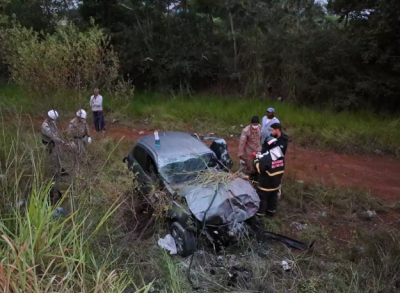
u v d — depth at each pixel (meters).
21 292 2.90
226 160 6.49
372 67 12.21
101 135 8.68
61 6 18.17
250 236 5.18
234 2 15.75
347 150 9.59
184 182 5.56
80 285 3.24
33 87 5.95
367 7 11.81
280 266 4.72
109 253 4.30
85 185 5.37
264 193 5.73
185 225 4.85
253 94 15.02
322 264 4.85
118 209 5.40
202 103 13.66
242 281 4.39
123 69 16.55
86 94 6.26
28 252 3.22
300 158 9.12
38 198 4.06
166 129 11.37
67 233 4.08
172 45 16.05
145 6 16.78
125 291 3.97
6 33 6.45
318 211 6.33
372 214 6.20
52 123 5.87
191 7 16.52
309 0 15.37
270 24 15.75
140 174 6.07
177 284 4.09
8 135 6.64
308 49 13.37
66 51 5.72
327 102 12.87
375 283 4.36
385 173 8.19
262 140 7.19
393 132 9.89
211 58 16.17
